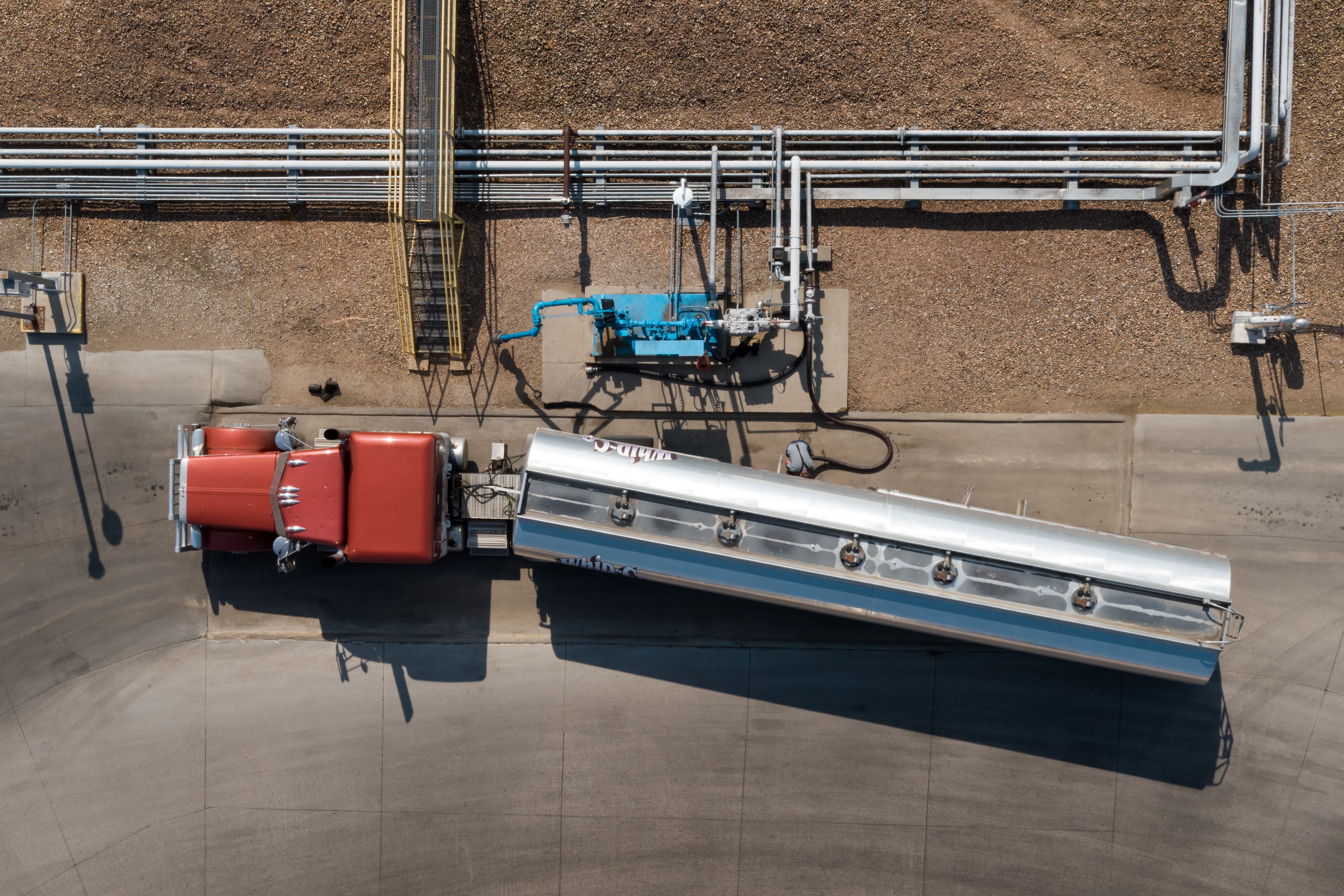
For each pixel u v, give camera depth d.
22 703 11.45
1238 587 11.26
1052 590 9.60
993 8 11.34
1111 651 9.61
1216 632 9.44
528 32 11.37
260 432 10.85
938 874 11.39
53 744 11.45
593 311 10.47
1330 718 11.13
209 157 11.38
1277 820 11.16
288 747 11.45
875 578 9.62
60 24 11.45
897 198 11.16
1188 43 11.28
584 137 11.41
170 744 11.45
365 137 11.44
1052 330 11.41
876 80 11.41
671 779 11.42
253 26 11.45
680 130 11.38
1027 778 11.35
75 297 11.41
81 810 11.43
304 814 11.45
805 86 11.43
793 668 11.42
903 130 11.28
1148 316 11.36
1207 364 11.34
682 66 11.42
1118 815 11.32
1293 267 11.24
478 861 11.45
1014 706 11.38
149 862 11.44
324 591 11.44
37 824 11.43
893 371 11.45
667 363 11.36
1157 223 11.34
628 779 11.41
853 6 11.30
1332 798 11.09
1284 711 11.20
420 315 11.34
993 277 11.44
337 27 11.43
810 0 11.30
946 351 11.45
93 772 11.44
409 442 9.96
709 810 11.41
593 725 11.43
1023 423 11.36
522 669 11.45
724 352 11.17
